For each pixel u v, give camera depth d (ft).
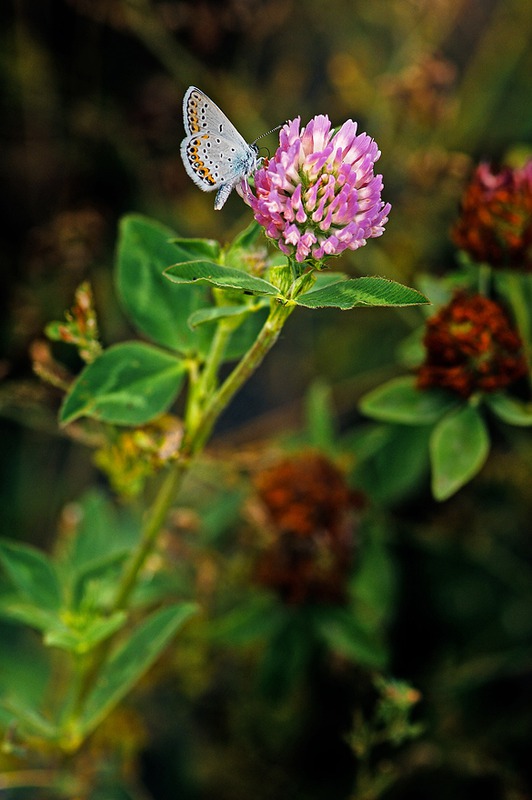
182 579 2.21
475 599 2.39
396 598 2.32
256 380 2.92
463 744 2.24
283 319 1.73
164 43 2.54
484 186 1.99
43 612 1.92
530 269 1.98
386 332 2.79
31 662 2.26
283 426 2.63
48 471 2.63
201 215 2.70
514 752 2.26
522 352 1.96
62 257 2.47
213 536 2.26
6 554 1.92
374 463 2.20
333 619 2.15
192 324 1.77
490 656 2.32
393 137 2.67
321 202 1.68
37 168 2.61
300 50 2.87
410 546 2.41
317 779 2.29
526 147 2.52
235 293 1.78
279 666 2.16
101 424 1.95
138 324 1.87
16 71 2.52
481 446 1.95
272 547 2.14
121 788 2.11
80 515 2.14
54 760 2.08
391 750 2.26
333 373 2.83
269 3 2.64
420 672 2.31
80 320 1.89
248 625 2.15
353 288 1.69
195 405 1.83
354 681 2.28
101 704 1.95
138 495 2.23
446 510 2.46
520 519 2.45
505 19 2.81
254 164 1.72
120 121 2.60
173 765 2.38
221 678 2.41
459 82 3.00
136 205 2.69
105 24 2.53
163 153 2.65
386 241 2.66
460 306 1.96
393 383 2.00
